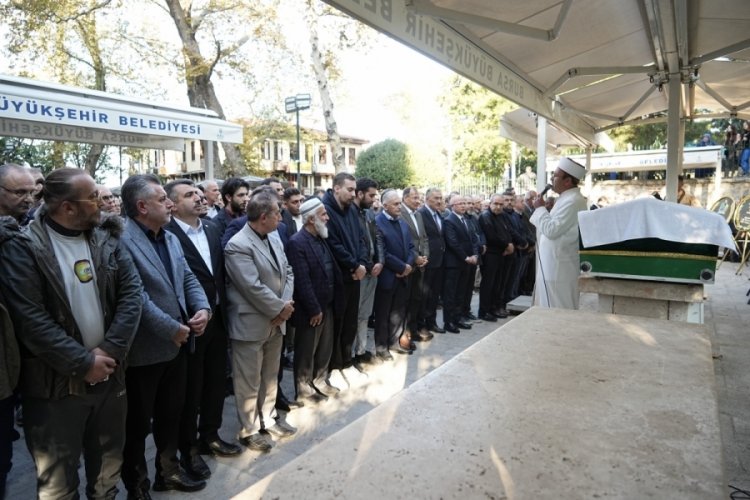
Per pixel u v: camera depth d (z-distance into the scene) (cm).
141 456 260
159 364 257
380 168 2666
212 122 679
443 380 164
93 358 204
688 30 452
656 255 332
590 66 534
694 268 323
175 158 3884
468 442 122
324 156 3891
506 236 664
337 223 435
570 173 429
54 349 194
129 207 266
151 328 248
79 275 209
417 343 564
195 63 1509
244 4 1395
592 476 106
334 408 387
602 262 349
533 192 868
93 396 212
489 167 2261
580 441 122
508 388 157
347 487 103
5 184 271
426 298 593
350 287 439
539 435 125
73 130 619
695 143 1823
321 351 409
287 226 500
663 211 328
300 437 341
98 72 1522
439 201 597
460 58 377
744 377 394
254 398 327
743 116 802
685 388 157
